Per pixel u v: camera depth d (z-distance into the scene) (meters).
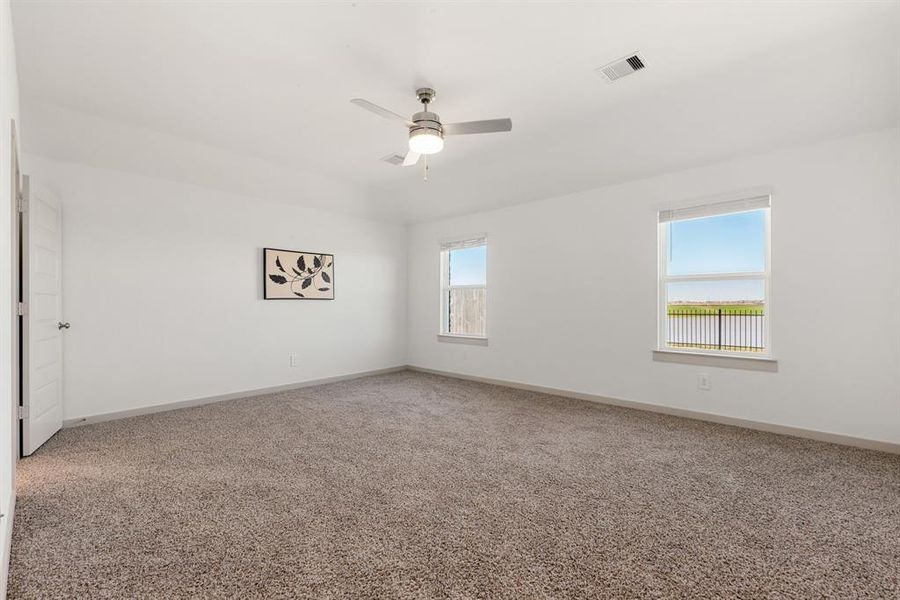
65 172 3.57
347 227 5.67
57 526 1.99
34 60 2.50
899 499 2.24
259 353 4.79
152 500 2.25
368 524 2.02
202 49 2.40
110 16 2.11
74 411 3.59
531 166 4.29
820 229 3.15
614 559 1.74
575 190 4.52
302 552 1.79
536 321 4.90
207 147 3.87
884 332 2.93
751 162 3.45
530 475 2.57
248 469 2.67
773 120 3.06
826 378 3.14
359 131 3.55
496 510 2.15
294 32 2.25
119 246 3.84
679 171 3.83
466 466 2.71
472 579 1.62
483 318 5.56
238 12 2.09
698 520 2.04
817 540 1.88
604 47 2.40
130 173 3.90
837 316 3.10
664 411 3.94
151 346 4.02
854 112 2.85
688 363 3.79
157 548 1.82
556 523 2.02
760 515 2.09
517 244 5.09
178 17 2.13
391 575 1.65
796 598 1.52
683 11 2.10
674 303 3.98
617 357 4.25
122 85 2.79
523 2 2.03
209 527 1.99
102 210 3.75
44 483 2.46
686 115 3.17
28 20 2.12
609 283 4.30
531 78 2.72
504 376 5.22
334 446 3.09
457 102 3.04
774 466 2.69
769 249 3.39
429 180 4.91
